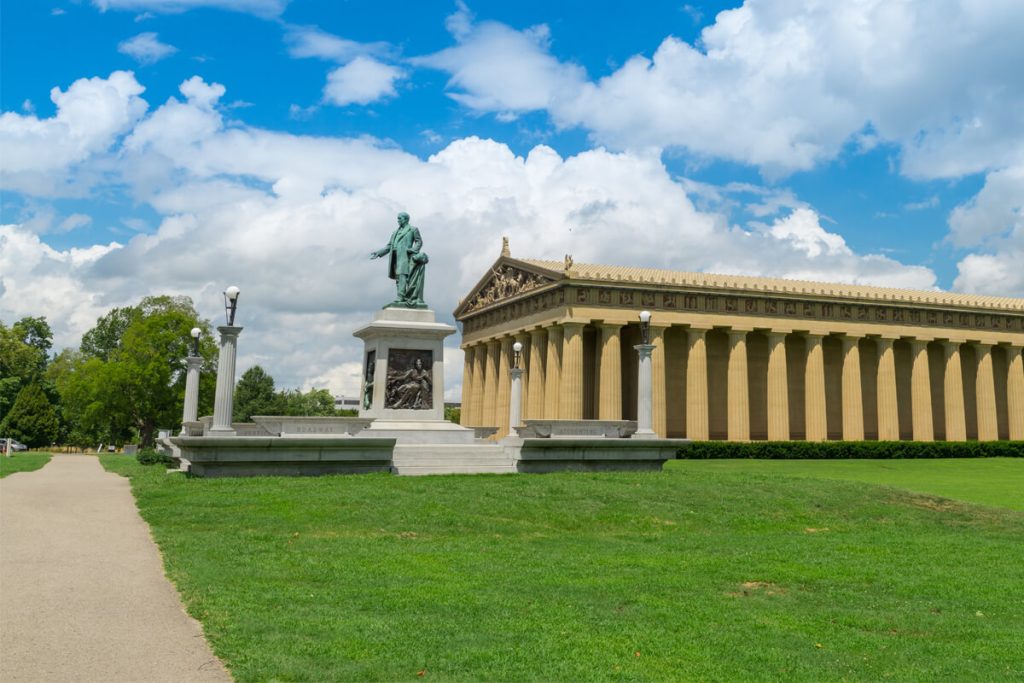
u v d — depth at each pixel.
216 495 31.27
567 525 29.53
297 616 15.20
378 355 45.59
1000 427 123.50
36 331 174.50
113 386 109.75
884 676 13.52
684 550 25.34
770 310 107.00
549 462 44.97
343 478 37.22
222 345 40.12
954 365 116.19
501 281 118.94
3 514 27.83
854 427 108.94
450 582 18.92
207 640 13.62
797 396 114.38
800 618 16.92
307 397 181.25
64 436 156.38
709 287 103.69
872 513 34.88
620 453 46.56
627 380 110.31
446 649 13.60
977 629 16.52
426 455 43.31
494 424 119.50
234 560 20.47
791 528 31.59
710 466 75.94
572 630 15.11
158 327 113.19
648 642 14.58
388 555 22.22
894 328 112.69
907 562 23.84
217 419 39.69
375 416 45.09
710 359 111.75
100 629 14.12
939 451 104.62
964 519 34.44
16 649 12.97
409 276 47.75
